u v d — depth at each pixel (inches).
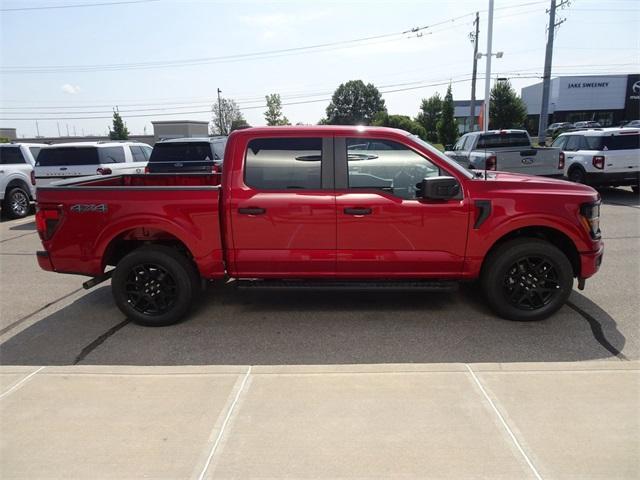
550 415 123.6
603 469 104.8
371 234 189.9
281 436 117.0
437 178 179.6
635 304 213.6
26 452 113.3
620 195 544.7
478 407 127.5
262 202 189.0
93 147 474.3
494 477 102.7
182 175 256.2
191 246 192.2
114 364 168.1
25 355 176.2
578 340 179.3
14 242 382.0
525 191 190.2
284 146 192.2
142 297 197.5
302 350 175.0
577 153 538.3
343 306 216.4
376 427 119.7
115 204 192.4
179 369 151.7
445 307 213.2
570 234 190.9
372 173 191.5
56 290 253.8
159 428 121.2
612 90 2411.4
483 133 541.3
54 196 195.3
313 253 192.1
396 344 178.2
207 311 214.2
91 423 123.9
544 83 1061.8
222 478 103.7
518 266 193.5
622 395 132.3
